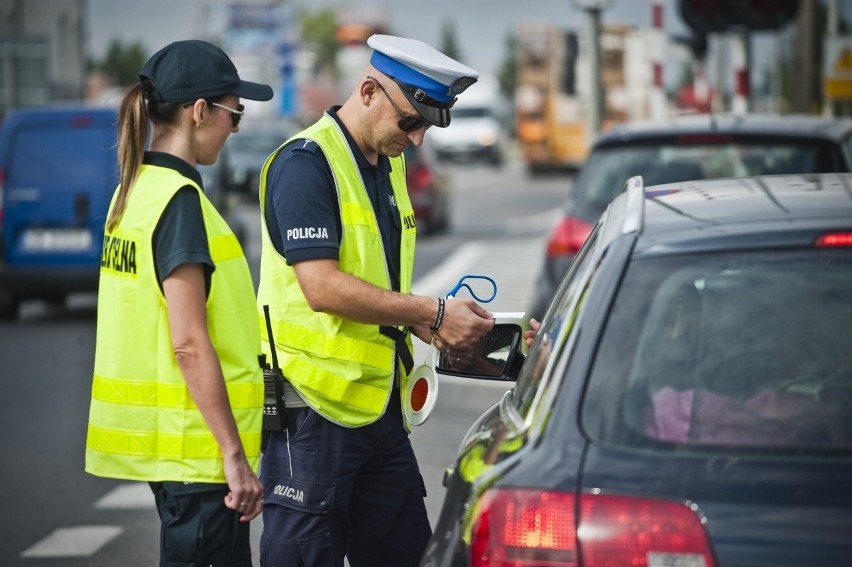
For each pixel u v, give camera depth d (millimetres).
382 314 7250
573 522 4812
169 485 6738
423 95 7395
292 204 7340
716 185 6445
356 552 8070
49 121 26406
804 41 34906
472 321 7277
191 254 6574
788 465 4809
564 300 6008
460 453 5973
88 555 11398
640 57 76500
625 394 5098
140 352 6723
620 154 16250
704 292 5328
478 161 122750
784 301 5266
